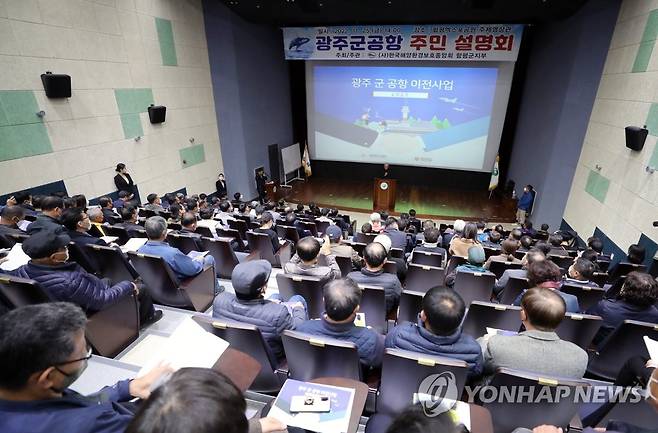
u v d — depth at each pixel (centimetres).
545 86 969
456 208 1134
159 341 281
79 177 711
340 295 189
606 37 742
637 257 467
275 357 216
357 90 1229
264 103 1199
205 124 1053
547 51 978
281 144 1338
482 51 971
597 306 284
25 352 98
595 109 776
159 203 714
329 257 396
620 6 708
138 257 316
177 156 962
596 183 744
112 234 472
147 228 336
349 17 911
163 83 889
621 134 667
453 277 393
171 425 68
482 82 1103
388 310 317
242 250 530
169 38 892
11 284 222
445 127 1189
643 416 171
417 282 395
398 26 1002
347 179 1425
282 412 152
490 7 783
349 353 174
